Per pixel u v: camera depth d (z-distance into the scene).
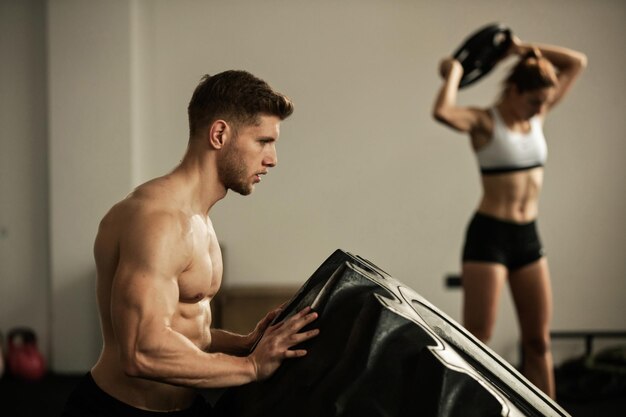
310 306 1.73
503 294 5.30
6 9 5.25
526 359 3.56
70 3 5.13
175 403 1.77
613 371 4.72
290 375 1.65
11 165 5.33
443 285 5.37
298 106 5.33
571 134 5.32
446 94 3.52
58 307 5.27
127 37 5.16
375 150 5.35
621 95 5.30
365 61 5.32
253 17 5.30
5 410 4.44
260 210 5.37
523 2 5.31
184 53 5.30
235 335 1.97
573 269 5.36
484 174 3.57
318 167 5.36
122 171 5.20
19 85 5.29
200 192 1.74
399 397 1.58
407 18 5.30
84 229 5.23
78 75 5.16
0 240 5.35
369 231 5.37
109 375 1.74
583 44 5.30
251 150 1.72
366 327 1.64
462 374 1.56
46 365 5.38
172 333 1.58
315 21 5.30
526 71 3.46
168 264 1.60
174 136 5.32
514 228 3.50
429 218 5.36
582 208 5.34
